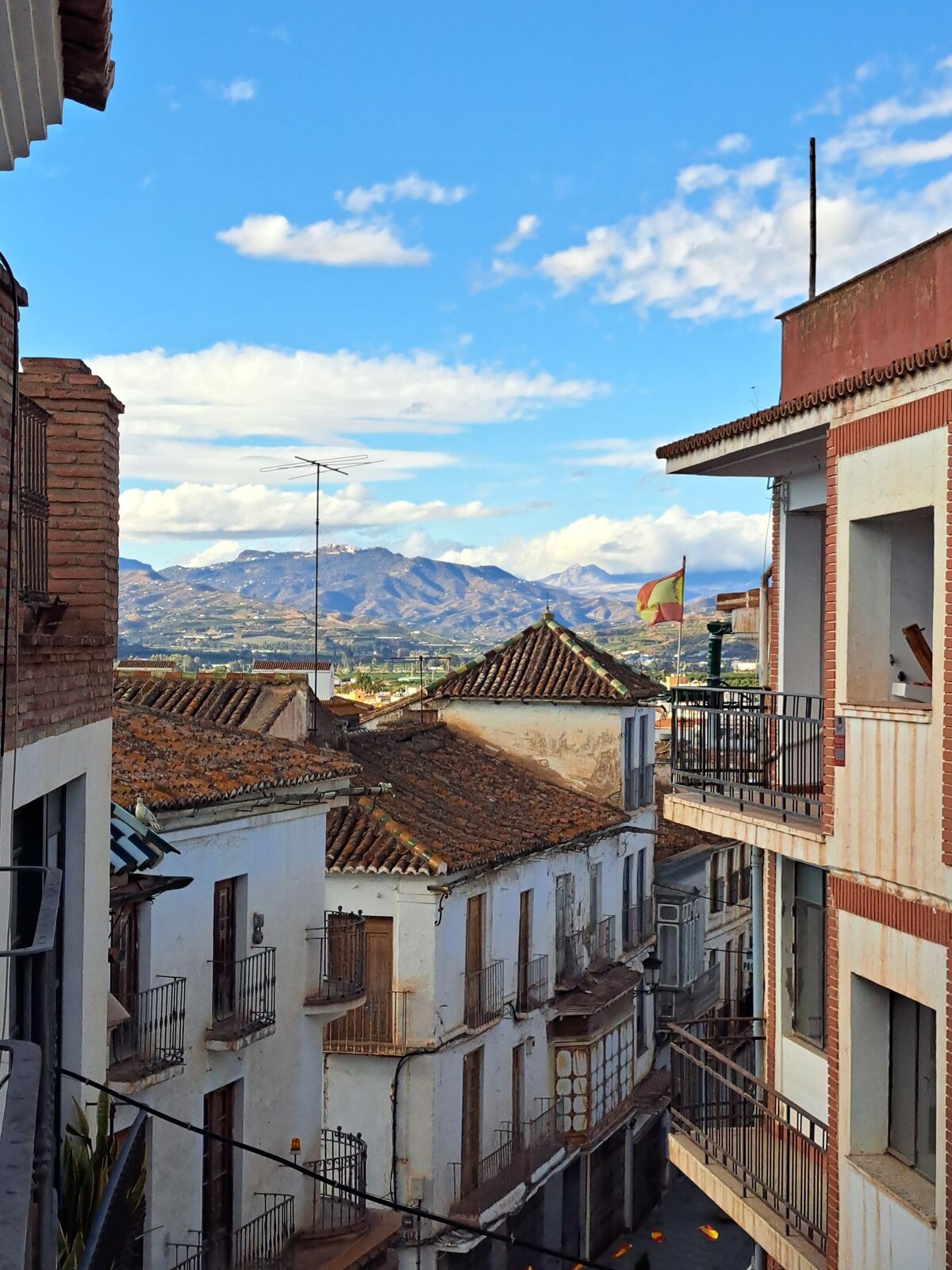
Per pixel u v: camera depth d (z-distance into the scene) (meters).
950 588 10.97
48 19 7.44
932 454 11.30
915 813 11.50
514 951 31.27
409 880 27.41
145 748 20.42
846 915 12.60
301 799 21.41
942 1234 10.99
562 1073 33.81
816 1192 13.48
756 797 15.45
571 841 33.69
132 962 17.94
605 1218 36.41
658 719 57.28
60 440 12.41
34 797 9.77
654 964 39.84
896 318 13.23
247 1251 19.94
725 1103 16.25
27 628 10.84
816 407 13.22
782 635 16.19
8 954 5.47
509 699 38.78
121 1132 17.22
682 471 16.30
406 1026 27.25
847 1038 12.55
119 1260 9.20
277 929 21.28
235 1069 19.98
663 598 34.00
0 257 7.90
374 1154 27.20
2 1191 3.40
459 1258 28.09
